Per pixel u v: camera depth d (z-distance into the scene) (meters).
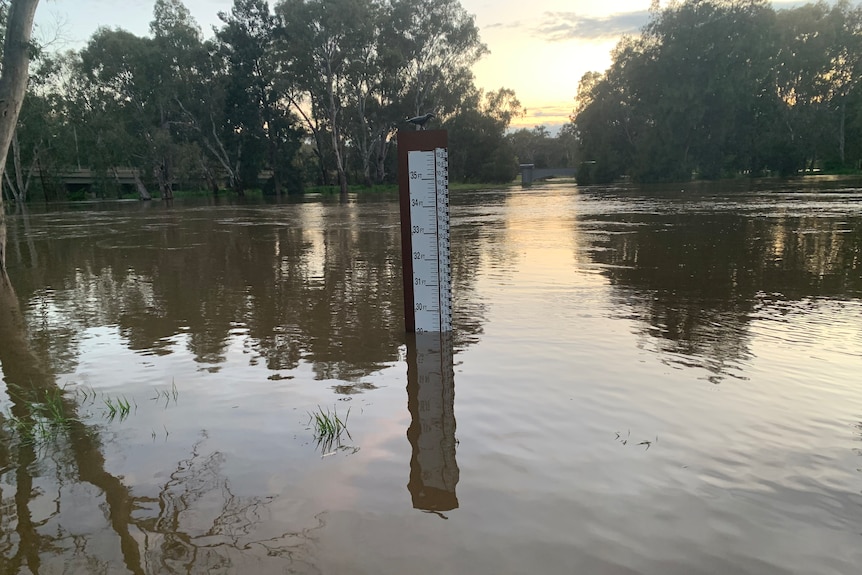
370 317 5.44
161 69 48.44
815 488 2.35
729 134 47.94
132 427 3.09
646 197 26.02
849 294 5.95
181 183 61.12
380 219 18.59
